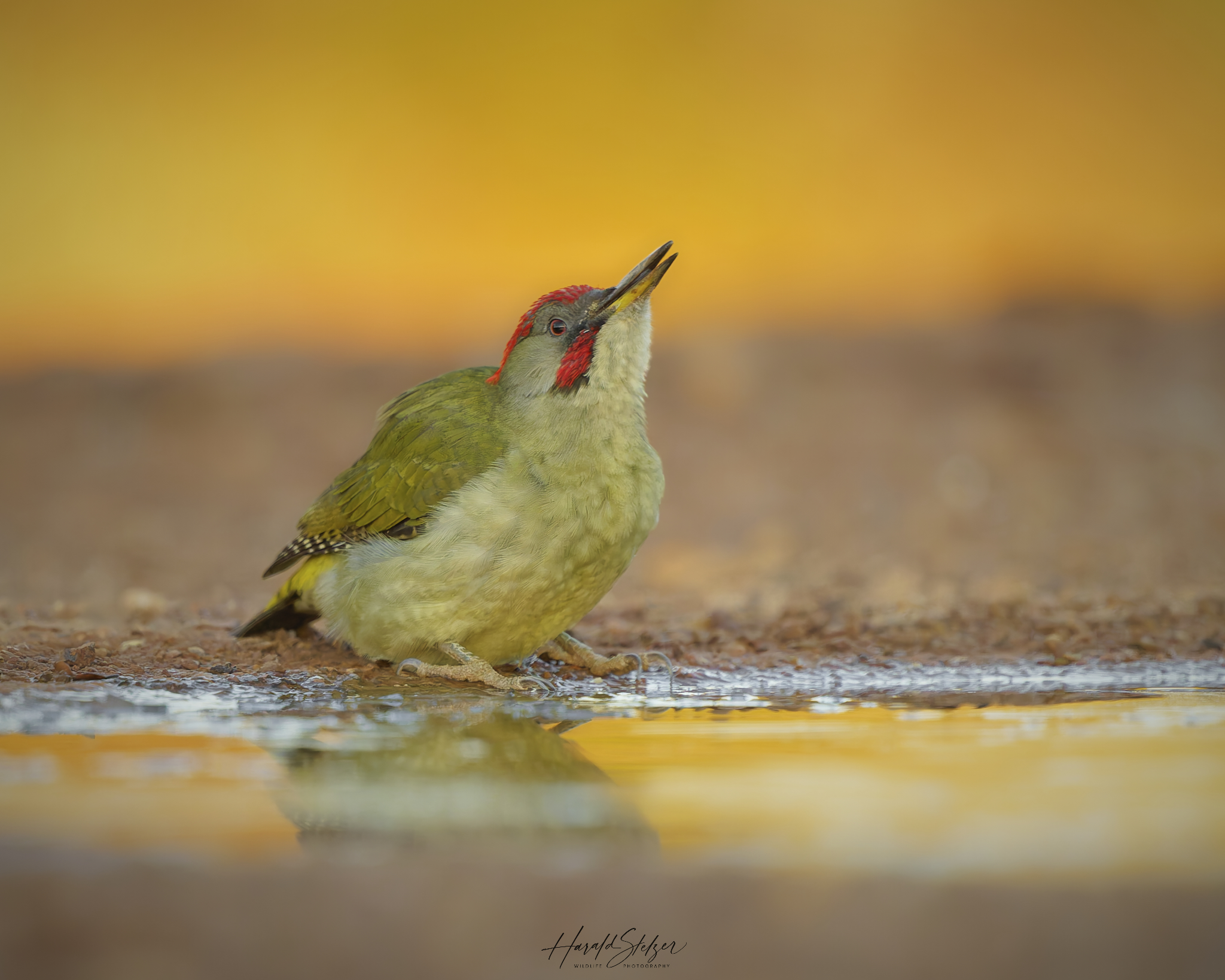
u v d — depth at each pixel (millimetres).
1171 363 37500
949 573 18594
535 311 11133
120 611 15469
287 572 20078
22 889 6480
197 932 6129
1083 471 28406
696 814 7543
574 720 10109
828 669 12391
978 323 41250
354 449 32562
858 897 6363
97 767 8555
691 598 16859
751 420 33719
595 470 10820
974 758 8742
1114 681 11922
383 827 7383
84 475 30562
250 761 8695
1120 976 5625
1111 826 7215
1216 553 19859
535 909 6359
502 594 10875
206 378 38781
